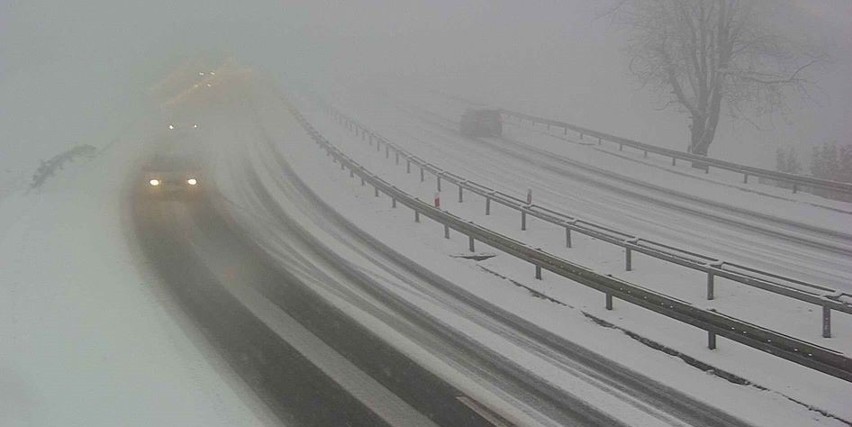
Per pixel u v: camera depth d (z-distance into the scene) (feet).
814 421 29.86
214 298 47.29
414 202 70.64
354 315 44.01
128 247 60.70
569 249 61.46
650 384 33.88
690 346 38.42
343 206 79.41
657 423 29.89
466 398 32.35
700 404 31.68
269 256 58.23
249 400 32.35
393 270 54.44
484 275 53.36
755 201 84.02
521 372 35.32
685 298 47.80
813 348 31.81
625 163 112.68
